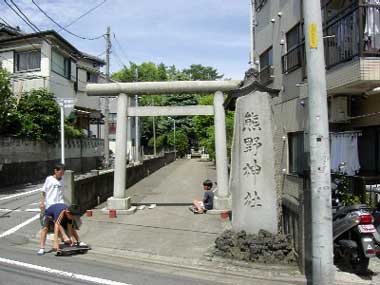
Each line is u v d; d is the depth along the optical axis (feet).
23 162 75.77
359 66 30.66
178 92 42.75
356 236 21.71
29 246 29.53
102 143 124.36
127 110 42.91
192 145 226.99
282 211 28.17
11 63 96.53
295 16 46.06
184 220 38.19
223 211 40.42
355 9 31.37
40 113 82.89
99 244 29.50
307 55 19.93
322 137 19.48
